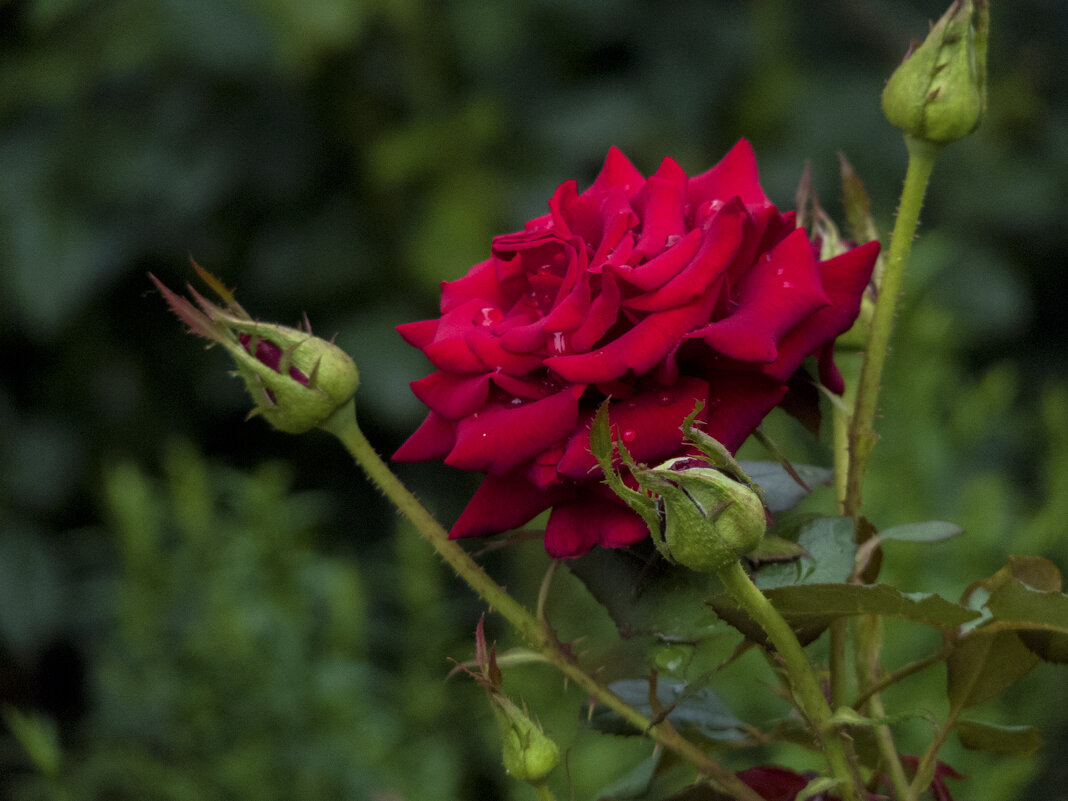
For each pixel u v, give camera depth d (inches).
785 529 23.7
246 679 46.7
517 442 23.1
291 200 68.1
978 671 24.2
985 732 25.3
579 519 23.4
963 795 38.7
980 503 41.3
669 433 23.0
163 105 67.1
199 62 62.7
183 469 51.3
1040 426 62.4
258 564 48.5
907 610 22.8
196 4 61.5
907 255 24.3
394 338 63.9
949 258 66.7
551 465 23.2
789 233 23.9
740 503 22.2
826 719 23.2
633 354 22.9
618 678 24.9
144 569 49.1
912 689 39.3
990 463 60.9
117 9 65.4
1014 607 23.5
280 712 46.3
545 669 46.4
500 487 23.8
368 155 66.2
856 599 22.8
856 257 23.5
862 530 24.5
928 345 45.2
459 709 52.1
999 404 46.8
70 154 65.6
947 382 49.7
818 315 23.4
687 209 24.5
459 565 24.2
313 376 24.0
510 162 66.9
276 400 24.2
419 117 66.1
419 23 64.8
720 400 23.4
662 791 29.5
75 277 64.7
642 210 24.1
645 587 23.5
